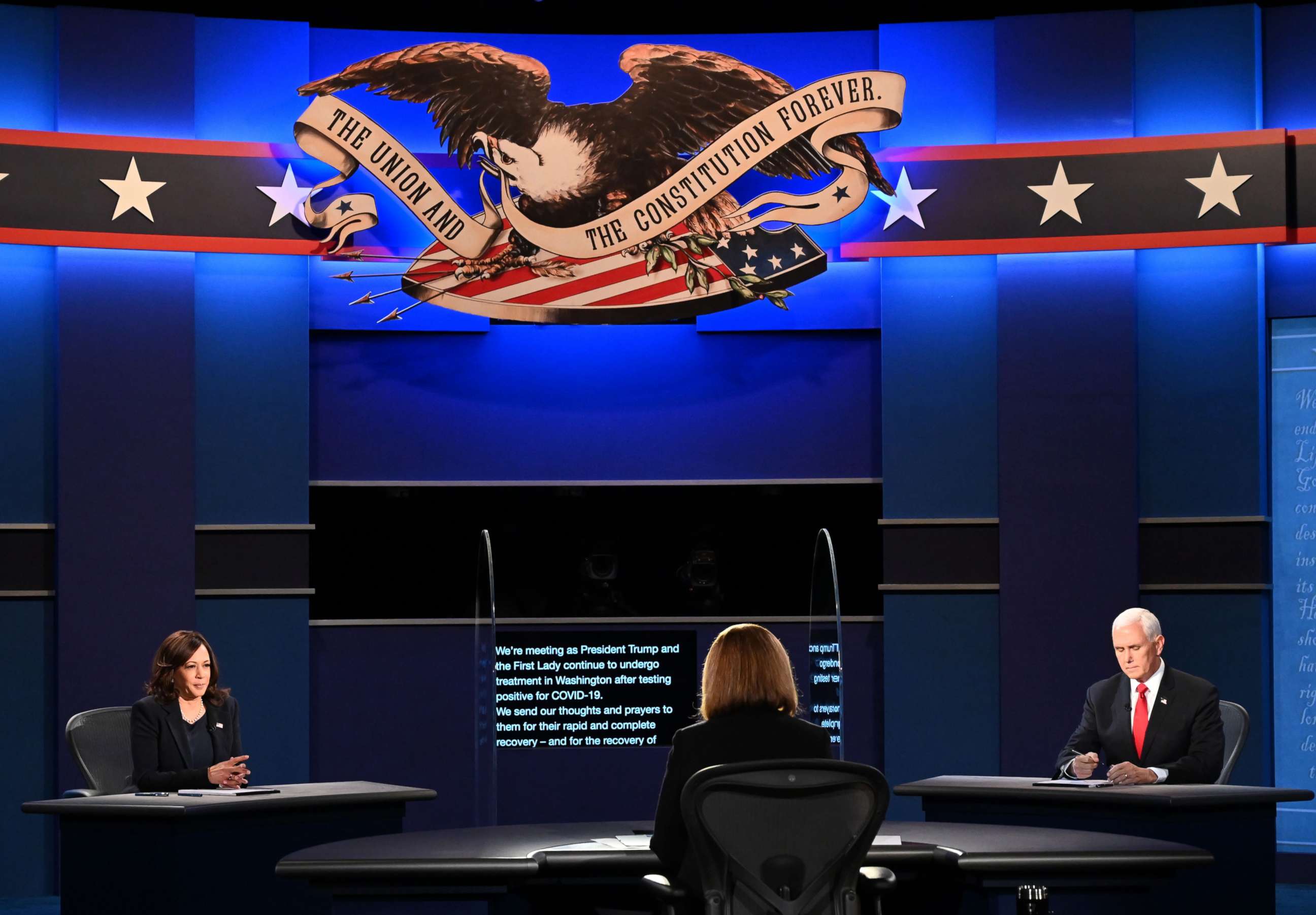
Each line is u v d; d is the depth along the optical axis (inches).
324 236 263.3
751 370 273.6
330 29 271.6
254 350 265.4
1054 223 260.8
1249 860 160.1
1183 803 154.8
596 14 283.7
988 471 265.0
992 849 128.0
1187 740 184.7
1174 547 259.8
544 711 268.2
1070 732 256.7
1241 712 190.2
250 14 281.6
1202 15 264.5
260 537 262.4
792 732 121.6
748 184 269.9
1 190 252.7
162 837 158.4
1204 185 256.7
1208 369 261.3
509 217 265.1
